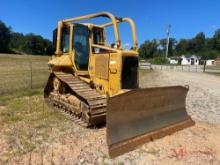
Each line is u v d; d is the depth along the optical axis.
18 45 108.81
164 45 112.06
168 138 6.75
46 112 8.55
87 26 8.31
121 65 7.26
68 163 5.21
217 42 123.69
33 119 7.81
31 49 105.88
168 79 24.05
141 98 6.39
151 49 108.94
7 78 17.83
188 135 7.05
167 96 7.23
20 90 12.52
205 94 14.51
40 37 109.25
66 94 8.54
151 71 38.06
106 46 7.99
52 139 6.36
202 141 6.64
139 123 6.41
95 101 7.15
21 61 49.09
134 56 7.63
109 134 5.66
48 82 9.52
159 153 5.84
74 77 8.49
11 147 5.84
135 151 5.88
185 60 94.38
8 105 9.43
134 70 7.64
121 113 5.95
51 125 7.36
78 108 7.65
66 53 8.95
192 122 8.02
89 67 8.27
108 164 5.26
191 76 29.53
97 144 6.13
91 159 5.41
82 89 7.70
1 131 6.78
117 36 7.58
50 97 9.52
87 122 7.20
